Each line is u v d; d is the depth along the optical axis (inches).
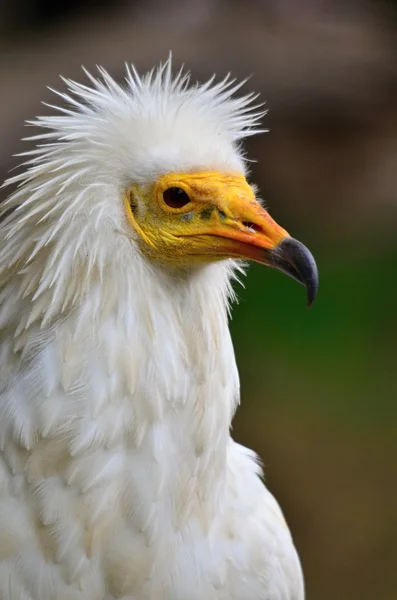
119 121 343.6
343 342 1013.8
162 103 350.9
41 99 1119.0
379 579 860.6
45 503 334.3
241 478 397.7
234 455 405.1
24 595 337.7
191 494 351.9
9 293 340.2
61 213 334.0
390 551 875.4
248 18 1270.9
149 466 337.7
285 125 1129.4
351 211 1120.2
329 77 1167.6
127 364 332.5
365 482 916.0
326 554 877.2
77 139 339.6
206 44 1195.3
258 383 981.8
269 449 936.9
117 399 331.9
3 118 1086.4
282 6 1311.5
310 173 1123.9
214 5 1301.7
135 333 335.6
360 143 1146.0
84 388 329.7
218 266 363.6
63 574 337.7
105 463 333.4
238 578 369.1
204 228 344.5
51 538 335.3
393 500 905.5
